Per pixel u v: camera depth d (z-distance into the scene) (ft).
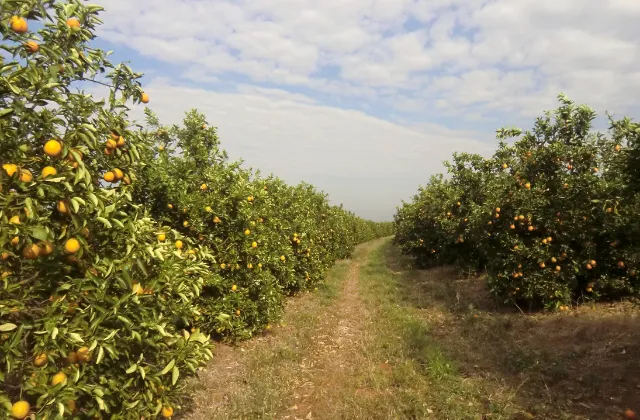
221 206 17.60
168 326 9.98
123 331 8.23
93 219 7.53
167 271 9.22
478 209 24.45
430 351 16.16
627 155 13.03
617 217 18.43
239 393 13.08
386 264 53.67
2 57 6.42
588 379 12.44
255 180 25.26
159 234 10.00
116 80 8.66
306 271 32.19
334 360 17.13
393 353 17.04
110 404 8.16
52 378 6.83
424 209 44.39
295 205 34.45
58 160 7.09
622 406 10.91
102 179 8.55
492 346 16.84
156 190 15.43
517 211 21.27
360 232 100.78
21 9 6.74
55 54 7.04
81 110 7.55
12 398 7.02
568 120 21.81
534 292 20.90
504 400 11.83
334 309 27.30
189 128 20.36
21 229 6.11
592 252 20.12
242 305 18.48
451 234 36.19
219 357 16.87
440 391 12.93
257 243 20.02
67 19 7.46
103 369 8.20
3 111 6.31
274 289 21.08
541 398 11.97
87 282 7.52
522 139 23.84
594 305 20.12
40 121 6.81
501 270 22.20
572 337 16.26
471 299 26.08
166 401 9.30
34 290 7.01
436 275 37.99
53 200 6.97
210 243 17.72
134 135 9.14
